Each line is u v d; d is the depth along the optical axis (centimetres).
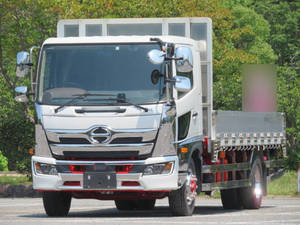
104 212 4384
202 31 4097
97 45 3525
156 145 3422
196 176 3841
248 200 4559
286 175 8519
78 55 3525
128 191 3503
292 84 12231
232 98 11181
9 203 5478
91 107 3434
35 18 8744
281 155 5206
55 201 3722
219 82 11350
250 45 15712
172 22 4131
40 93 3528
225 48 11044
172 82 3466
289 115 11981
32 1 8475
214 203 5541
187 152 3594
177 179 3466
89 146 3428
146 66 3469
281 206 4859
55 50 3556
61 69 3519
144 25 4166
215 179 4081
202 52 4081
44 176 3491
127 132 3409
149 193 3544
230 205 4603
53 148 3472
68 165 3459
